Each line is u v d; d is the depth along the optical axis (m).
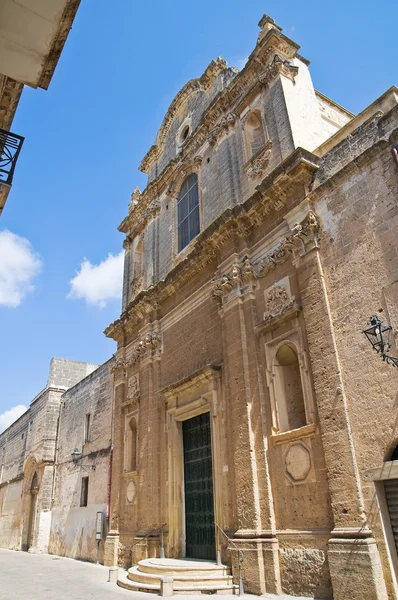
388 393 8.99
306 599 9.38
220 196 16.58
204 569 11.68
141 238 23.62
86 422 26.41
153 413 17.44
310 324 10.98
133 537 16.59
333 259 10.96
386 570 8.22
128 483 18.14
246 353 12.85
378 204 10.20
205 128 18.94
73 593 12.10
